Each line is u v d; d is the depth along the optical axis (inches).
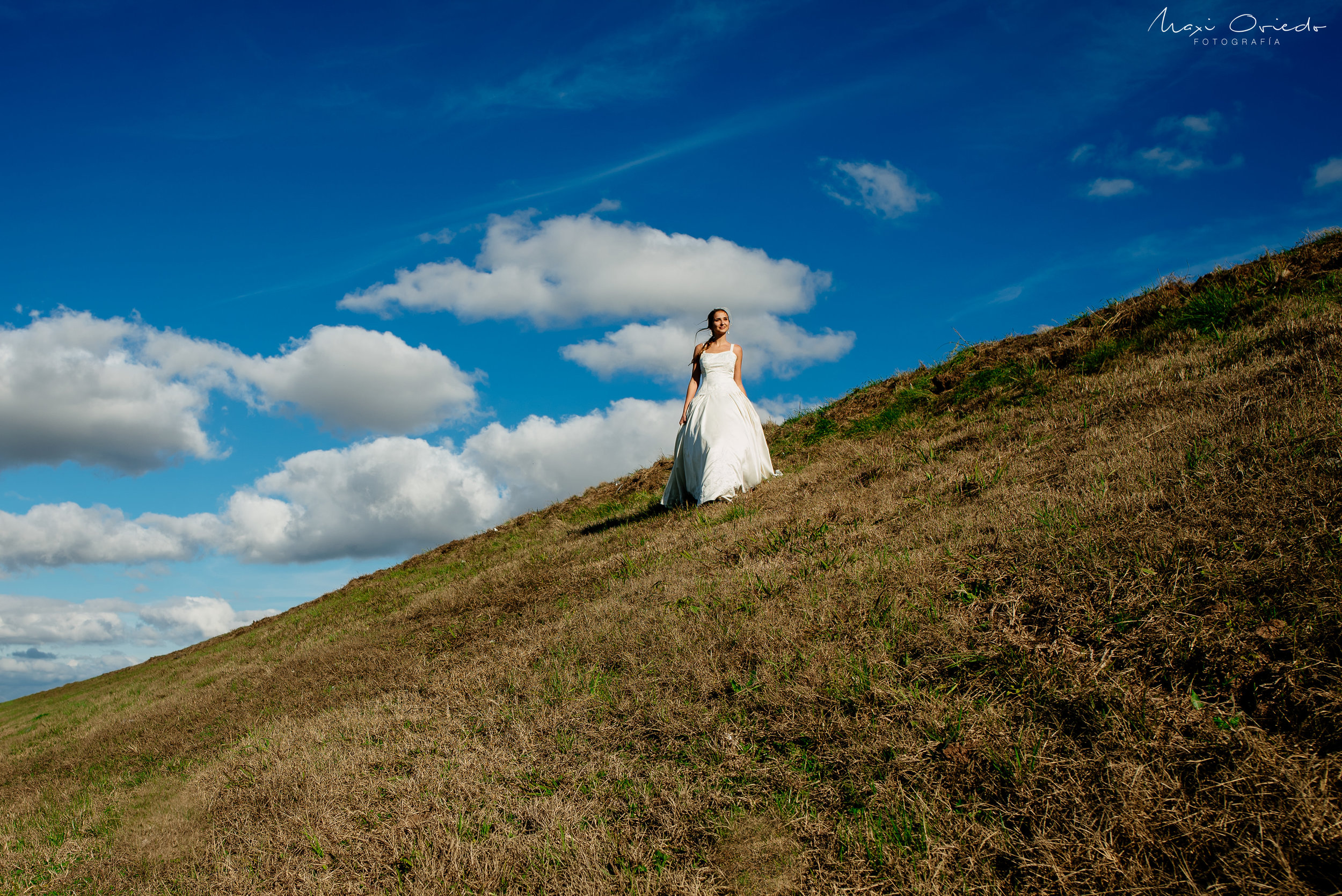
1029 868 79.3
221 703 290.7
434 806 123.1
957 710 105.7
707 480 306.3
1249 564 107.3
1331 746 80.4
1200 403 193.2
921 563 153.0
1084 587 120.6
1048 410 261.0
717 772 112.3
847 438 389.1
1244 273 308.8
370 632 329.1
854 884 85.0
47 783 255.6
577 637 189.3
